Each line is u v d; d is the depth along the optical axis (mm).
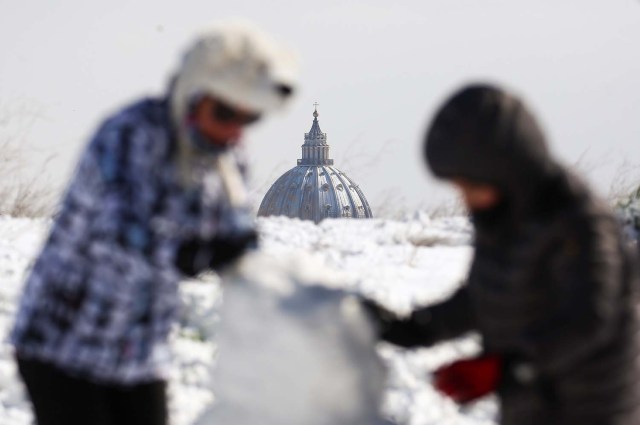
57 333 9539
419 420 13859
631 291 8727
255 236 10008
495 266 8883
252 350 9117
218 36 9078
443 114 8594
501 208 8812
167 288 9680
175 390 14617
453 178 8719
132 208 9203
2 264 21859
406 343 10133
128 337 9617
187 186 9375
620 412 8750
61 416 9711
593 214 8484
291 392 9008
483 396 9234
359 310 9547
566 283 8422
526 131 8461
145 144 9211
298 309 9188
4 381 14992
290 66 9266
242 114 9266
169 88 9445
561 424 8883
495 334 9141
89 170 9266
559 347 8414
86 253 9328
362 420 9195
